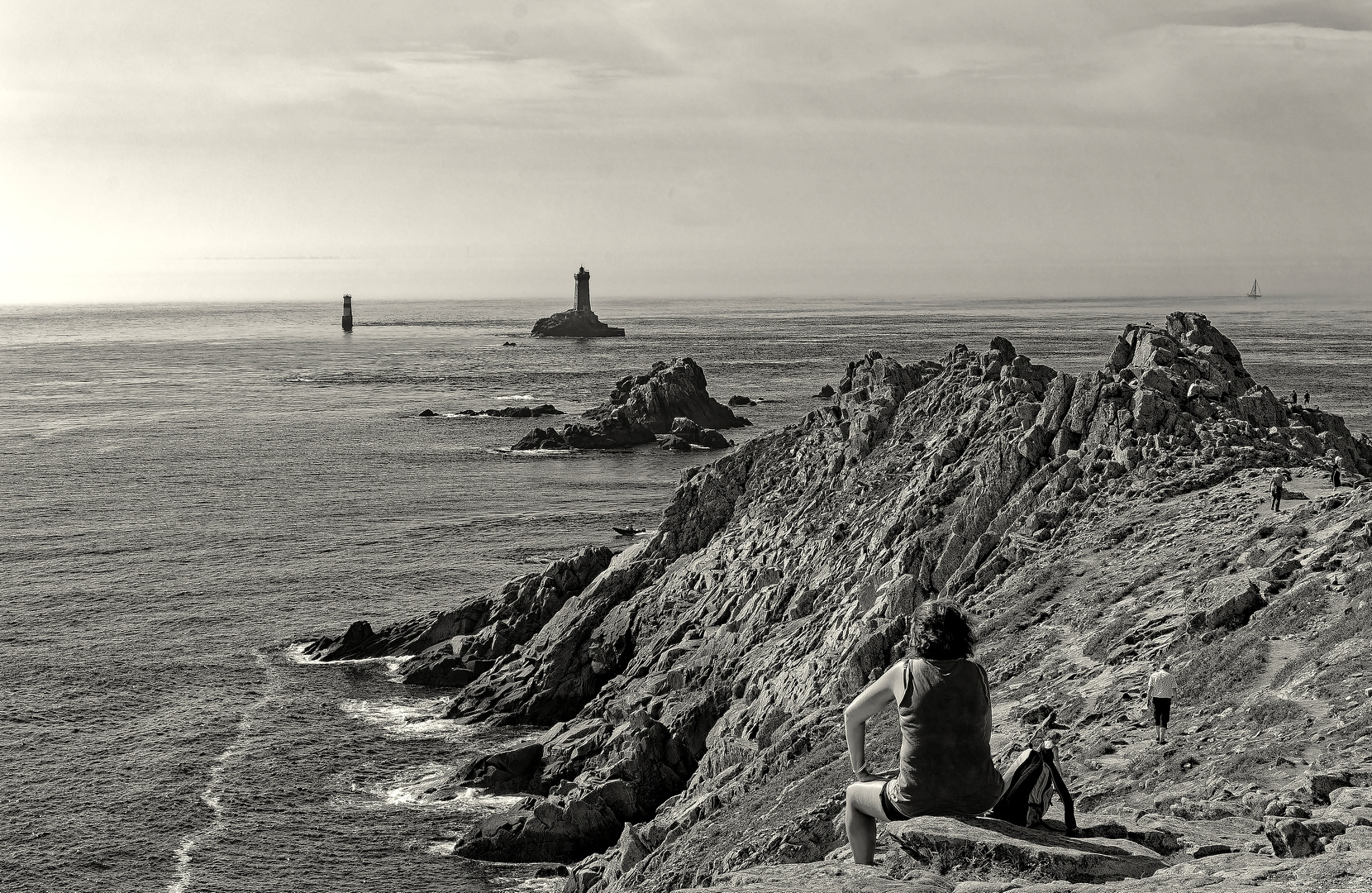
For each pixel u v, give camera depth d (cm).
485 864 4697
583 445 17575
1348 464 4694
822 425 6638
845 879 1086
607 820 4781
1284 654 2761
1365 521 3378
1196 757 2219
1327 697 2328
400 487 14012
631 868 3931
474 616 7206
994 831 1091
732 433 19100
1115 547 4212
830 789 3172
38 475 14738
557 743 5481
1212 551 3791
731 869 2847
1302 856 1150
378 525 11606
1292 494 4172
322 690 6719
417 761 5750
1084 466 4741
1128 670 3119
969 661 1094
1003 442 4966
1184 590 3541
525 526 11619
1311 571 3219
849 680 4197
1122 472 4675
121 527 11425
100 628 7925
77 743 5931
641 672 5844
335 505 12719
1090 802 2206
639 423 18325
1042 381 5566
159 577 9375
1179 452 4672
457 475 14962
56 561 9950
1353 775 1518
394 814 5156
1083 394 4959
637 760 4931
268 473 15000
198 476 14688
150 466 15462
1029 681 3381
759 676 4994
